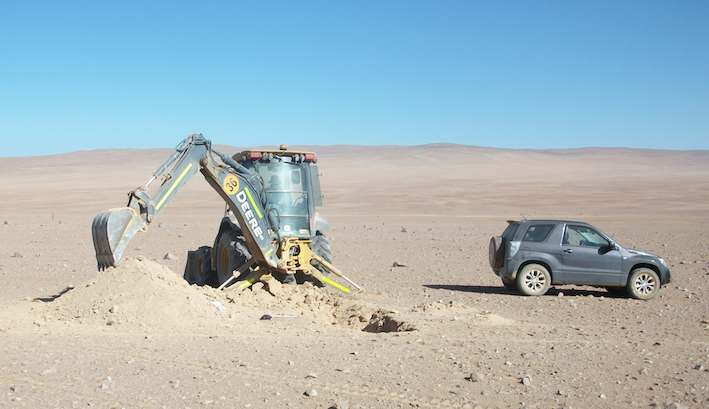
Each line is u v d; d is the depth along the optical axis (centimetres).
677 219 4122
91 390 593
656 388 644
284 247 1239
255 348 775
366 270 1797
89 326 878
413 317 1012
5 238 2681
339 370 681
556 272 1357
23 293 1295
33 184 11106
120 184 10444
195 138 1115
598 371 703
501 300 1295
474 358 747
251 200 1187
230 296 1123
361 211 5322
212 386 616
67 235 2883
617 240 2661
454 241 2667
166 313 905
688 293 1394
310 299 1164
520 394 616
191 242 2586
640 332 942
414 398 596
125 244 1012
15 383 608
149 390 598
